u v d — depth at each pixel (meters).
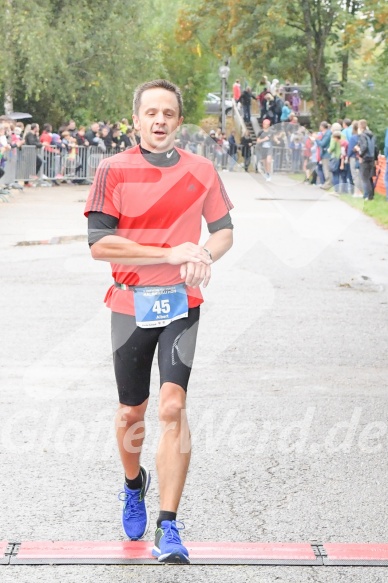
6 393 7.19
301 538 4.71
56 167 21.03
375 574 4.33
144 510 4.69
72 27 38.12
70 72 39.16
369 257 13.88
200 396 7.18
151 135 4.31
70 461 5.80
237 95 40.47
